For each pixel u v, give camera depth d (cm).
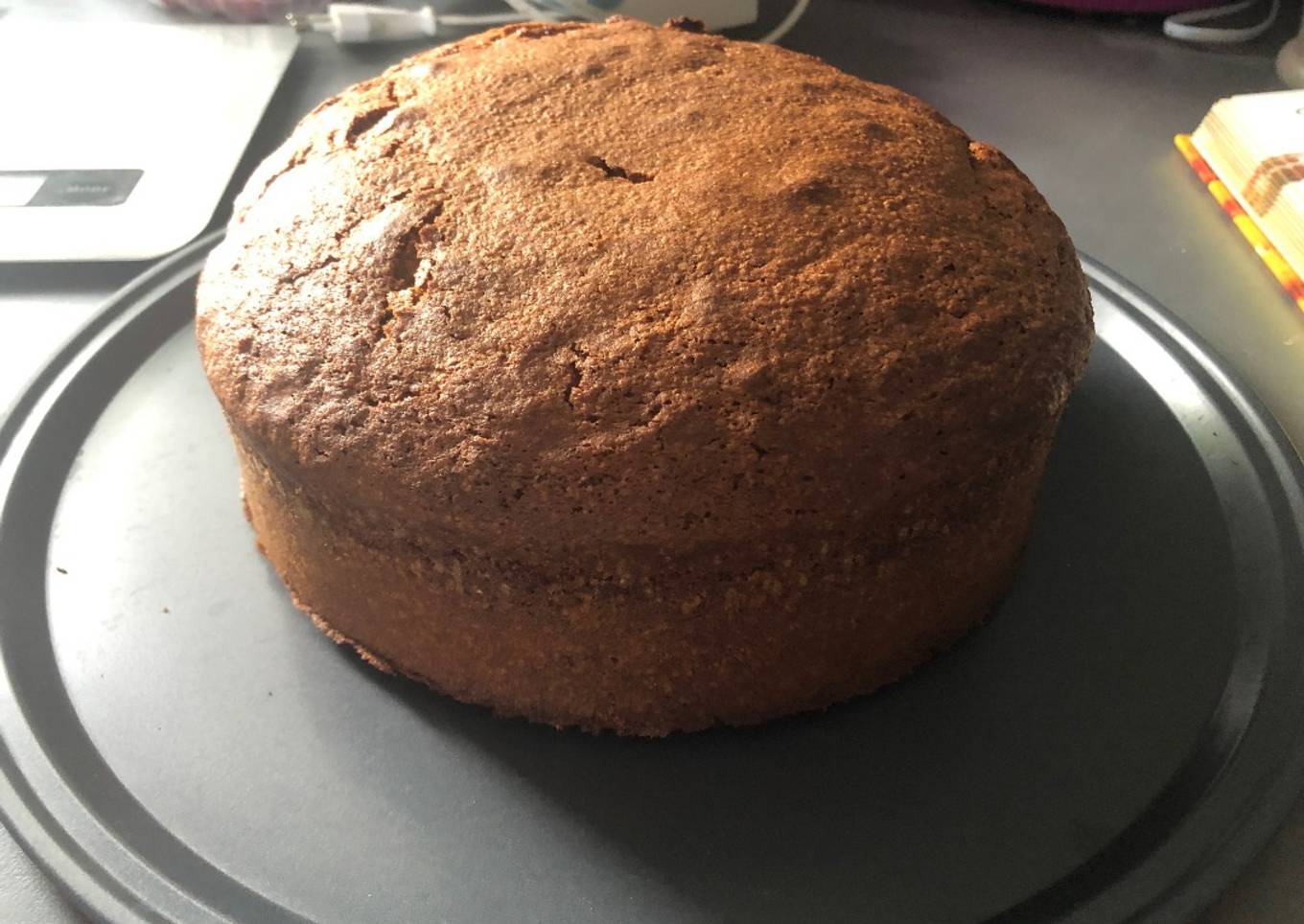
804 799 22
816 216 22
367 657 24
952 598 23
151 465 29
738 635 21
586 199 22
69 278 35
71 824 20
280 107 43
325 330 21
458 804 22
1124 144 43
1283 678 23
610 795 22
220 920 19
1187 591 25
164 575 26
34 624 25
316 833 21
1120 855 20
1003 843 21
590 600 21
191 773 22
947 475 20
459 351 20
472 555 21
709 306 20
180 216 35
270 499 24
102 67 43
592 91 25
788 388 20
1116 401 30
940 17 52
